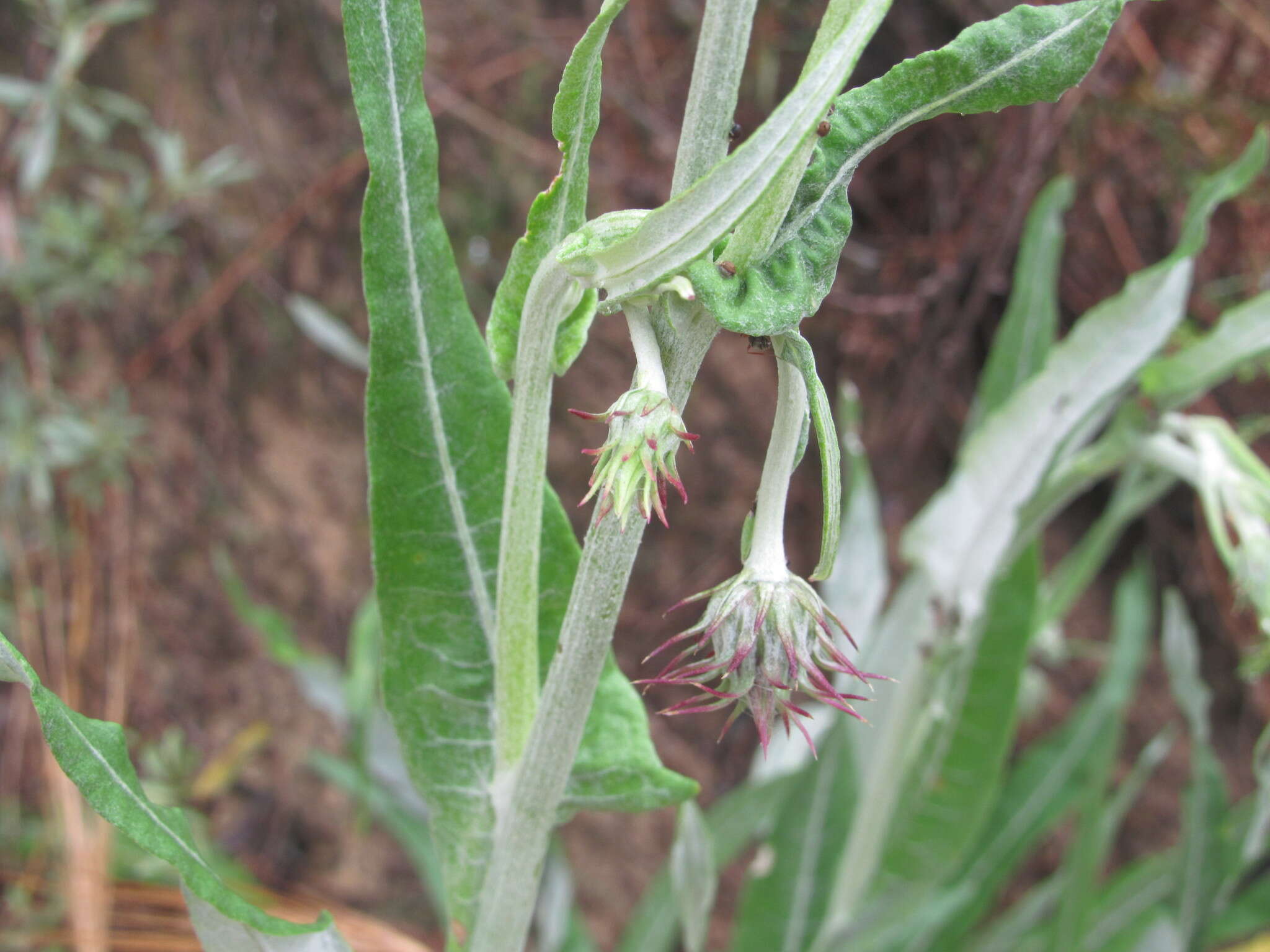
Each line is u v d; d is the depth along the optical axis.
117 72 0.41
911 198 0.45
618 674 0.17
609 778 0.16
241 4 0.42
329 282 0.45
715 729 0.48
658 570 0.47
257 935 0.15
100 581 0.43
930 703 0.26
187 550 0.44
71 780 0.13
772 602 0.12
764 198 0.11
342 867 0.46
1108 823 0.33
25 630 0.42
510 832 0.16
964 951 0.35
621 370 0.45
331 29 0.43
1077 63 0.12
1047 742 0.35
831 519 0.11
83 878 0.38
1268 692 0.49
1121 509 0.29
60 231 0.37
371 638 0.34
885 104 0.12
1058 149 0.44
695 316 0.12
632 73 0.44
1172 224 0.44
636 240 0.11
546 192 0.13
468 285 0.44
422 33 0.15
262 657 0.46
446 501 0.17
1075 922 0.30
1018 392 0.23
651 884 0.48
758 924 0.29
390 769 0.35
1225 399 0.46
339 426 0.46
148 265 0.43
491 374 0.16
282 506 0.45
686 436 0.11
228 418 0.44
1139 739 0.50
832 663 0.13
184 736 0.45
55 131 0.35
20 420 0.37
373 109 0.15
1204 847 0.29
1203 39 0.42
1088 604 0.50
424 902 0.47
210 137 0.43
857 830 0.28
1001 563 0.25
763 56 0.43
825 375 0.47
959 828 0.28
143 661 0.44
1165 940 0.31
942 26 0.44
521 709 0.16
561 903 0.35
